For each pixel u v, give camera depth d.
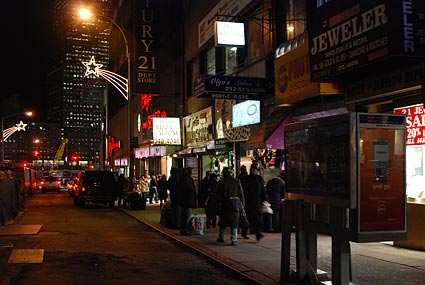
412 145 11.44
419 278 8.49
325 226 7.43
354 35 10.92
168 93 33.06
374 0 10.24
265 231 14.97
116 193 29.20
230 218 12.57
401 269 9.21
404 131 6.99
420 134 11.20
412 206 11.29
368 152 6.82
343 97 13.65
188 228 14.71
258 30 19.92
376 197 6.82
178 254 11.80
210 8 25.42
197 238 14.01
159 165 38.00
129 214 22.86
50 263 10.55
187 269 10.02
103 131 77.12
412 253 10.83
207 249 11.97
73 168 104.56
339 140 6.98
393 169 6.92
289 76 15.16
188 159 30.11
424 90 9.00
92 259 11.06
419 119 11.26
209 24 25.44
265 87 17.97
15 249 12.37
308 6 15.77
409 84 10.59
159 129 30.70
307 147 7.88
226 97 18.20
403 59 10.41
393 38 9.71
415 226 11.23
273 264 10.03
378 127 6.86
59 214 23.77
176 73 32.66
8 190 18.34
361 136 6.81
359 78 12.30
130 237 14.91
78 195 29.42
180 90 31.94
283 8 17.89
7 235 15.13
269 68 18.25
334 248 7.21
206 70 27.48
